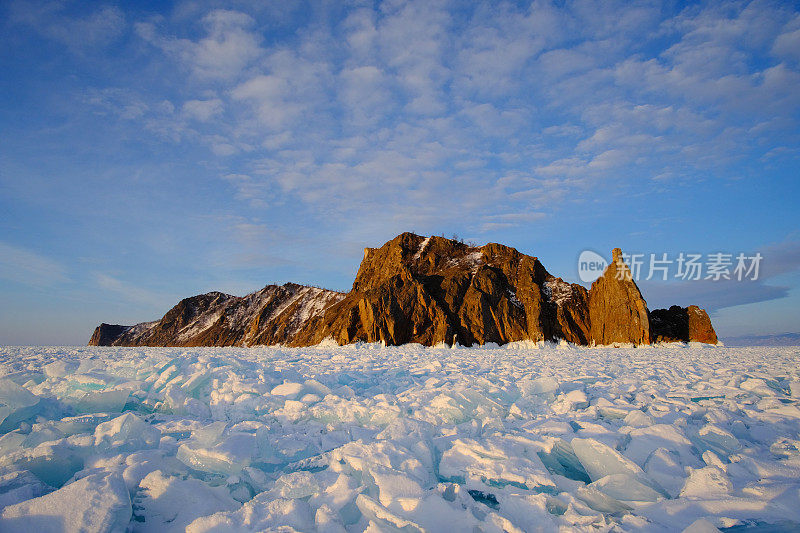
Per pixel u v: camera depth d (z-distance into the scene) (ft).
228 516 9.95
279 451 15.93
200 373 24.70
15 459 13.23
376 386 30.45
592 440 14.82
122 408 20.58
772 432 18.17
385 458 13.74
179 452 14.12
